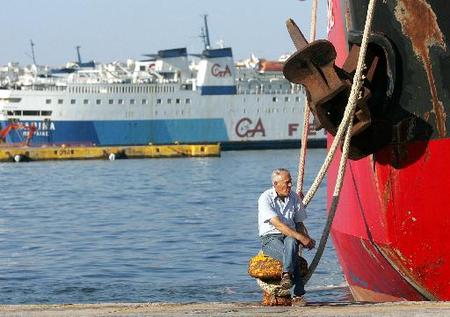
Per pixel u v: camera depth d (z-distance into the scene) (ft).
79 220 223.51
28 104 645.10
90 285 118.83
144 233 188.24
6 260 148.36
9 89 650.84
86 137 650.02
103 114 650.84
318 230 170.40
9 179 405.39
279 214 62.28
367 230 73.97
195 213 234.58
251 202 268.41
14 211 255.29
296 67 66.13
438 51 67.31
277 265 62.08
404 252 70.38
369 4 66.18
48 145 632.38
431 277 70.44
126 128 654.53
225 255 147.95
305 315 55.72
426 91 67.72
